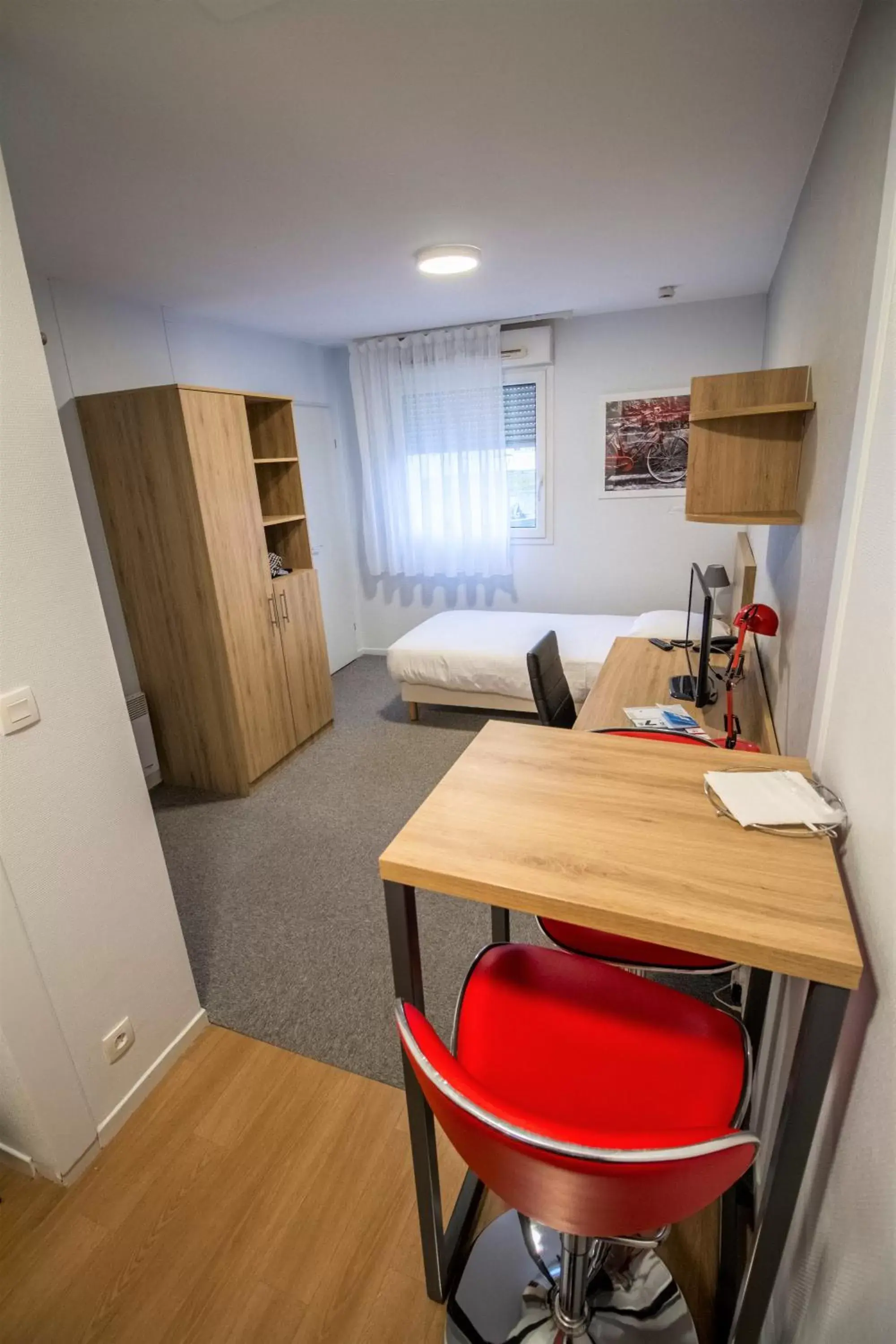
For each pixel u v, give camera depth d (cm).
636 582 465
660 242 263
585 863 85
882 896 72
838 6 120
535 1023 102
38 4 110
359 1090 171
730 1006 192
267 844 286
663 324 406
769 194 213
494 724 129
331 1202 144
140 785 162
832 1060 72
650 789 103
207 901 249
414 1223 140
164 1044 176
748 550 320
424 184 195
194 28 119
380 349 453
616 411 433
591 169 190
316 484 487
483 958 115
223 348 386
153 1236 139
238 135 161
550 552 480
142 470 289
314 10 115
